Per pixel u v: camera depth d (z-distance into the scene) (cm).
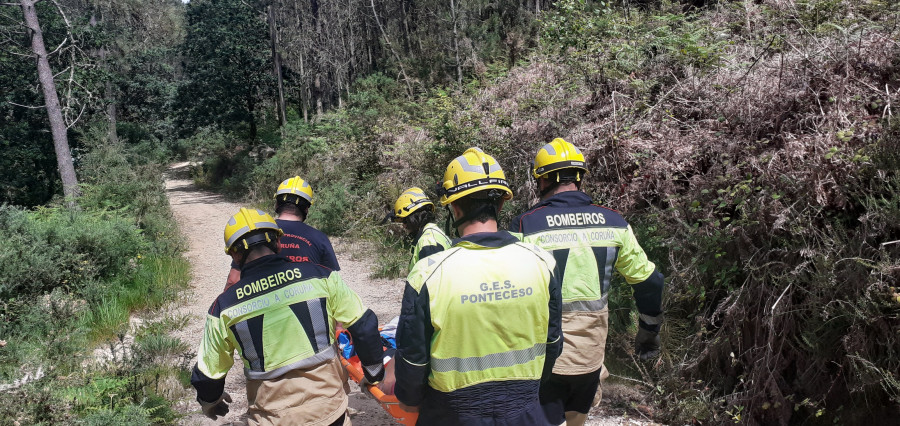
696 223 464
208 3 3597
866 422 381
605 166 590
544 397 288
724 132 512
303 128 2403
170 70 4972
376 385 300
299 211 420
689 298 464
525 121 761
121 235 938
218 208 2236
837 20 509
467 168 228
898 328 349
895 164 375
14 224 821
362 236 1253
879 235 376
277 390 259
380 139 1438
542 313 222
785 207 417
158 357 569
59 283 762
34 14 1540
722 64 576
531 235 298
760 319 421
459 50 2208
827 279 379
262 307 258
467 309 213
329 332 270
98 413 399
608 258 298
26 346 554
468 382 217
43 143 2703
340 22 3362
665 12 795
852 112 429
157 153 4019
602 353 303
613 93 617
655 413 448
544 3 2245
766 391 414
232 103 3541
